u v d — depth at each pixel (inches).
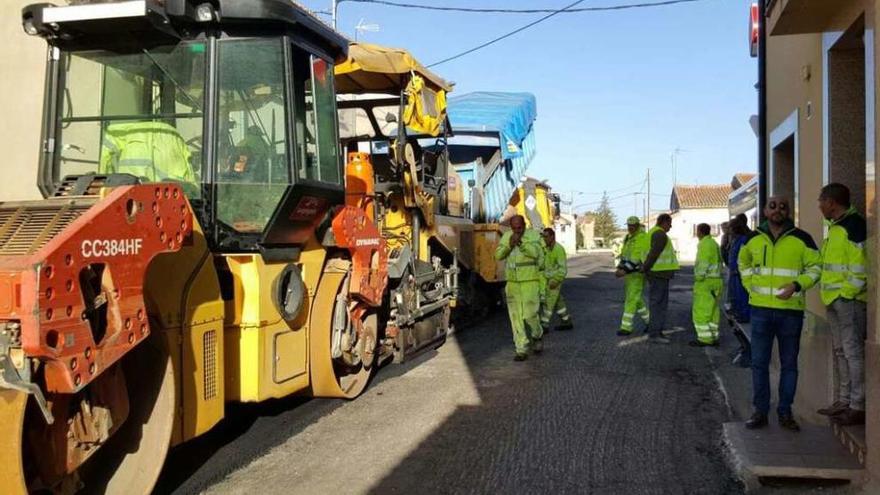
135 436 163.9
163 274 164.9
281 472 201.9
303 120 228.4
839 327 212.4
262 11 206.5
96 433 148.5
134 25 200.4
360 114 374.3
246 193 212.8
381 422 249.6
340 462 209.5
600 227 3454.7
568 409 264.5
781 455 198.7
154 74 210.8
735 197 913.5
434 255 413.4
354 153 319.3
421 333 366.6
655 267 414.6
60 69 215.9
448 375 322.7
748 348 339.3
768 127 405.4
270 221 212.8
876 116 183.3
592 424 245.6
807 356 266.2
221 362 187.8
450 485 191.5
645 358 361.1
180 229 161.5
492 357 366.3
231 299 204.2
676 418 252.7
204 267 181.5
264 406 271.4
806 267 217.0
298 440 230.2
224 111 211.0
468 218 486.3
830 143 271.7
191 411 174.6
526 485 191.2
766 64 411.5
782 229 221.6
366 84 344.2
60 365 127.6
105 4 194.1
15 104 418.6
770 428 225.5
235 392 203.3
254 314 205.5
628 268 431.8
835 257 209.5
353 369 284.2
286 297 223.0
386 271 295.6
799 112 323.6
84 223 133.8
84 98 214.2
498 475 198.4
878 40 182.9
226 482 194.5
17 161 419.2
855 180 268.2
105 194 147.8
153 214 152.5
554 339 422.0
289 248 230.7
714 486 190.1
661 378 315.6
